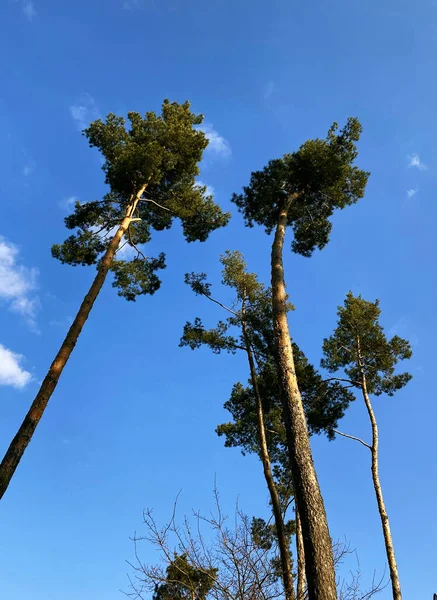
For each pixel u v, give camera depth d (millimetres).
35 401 7590
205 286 15195
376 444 12711
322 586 5906
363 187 12922
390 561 10898
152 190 13273
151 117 13375
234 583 6484
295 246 14070
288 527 12977
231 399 15312
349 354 15242
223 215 13672
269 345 13938
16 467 6898
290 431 7492
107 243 13219
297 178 12594
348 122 12812
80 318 9023
